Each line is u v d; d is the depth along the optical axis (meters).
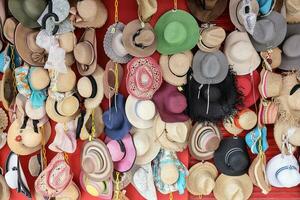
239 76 2.28
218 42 2.12
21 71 2.19
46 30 2.05
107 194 2.29
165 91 2.23
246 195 2.40
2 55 2.23
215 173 2.42
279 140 2.35
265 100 2.30
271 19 2.20
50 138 2.38
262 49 2.23
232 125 2.34
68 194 2.33
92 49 2.12
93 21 2.13
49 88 2.19
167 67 2.22
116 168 2.28
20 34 2.12
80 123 2.23
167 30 2.09
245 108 2.30
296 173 2.31
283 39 2.21
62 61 2.04
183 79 2.23
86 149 2.26
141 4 2.07
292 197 2.51
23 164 2.38
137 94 2.19
